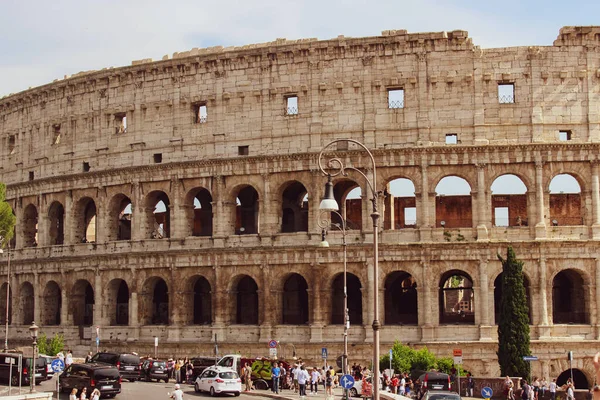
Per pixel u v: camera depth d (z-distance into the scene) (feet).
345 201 399.24
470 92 364.38
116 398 281.33
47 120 442.91
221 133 389.60
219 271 382.42
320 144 374.02
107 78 418.31
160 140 402.31
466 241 355.15
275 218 377.71
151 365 351.25
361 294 391.24
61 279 426.10
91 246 417.49
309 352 362.53
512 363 319.88
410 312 404.16
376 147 367.25
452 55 366.63
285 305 406.62
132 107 410.72
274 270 375.45
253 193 419.74
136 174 403.54
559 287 386.11
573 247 351.46
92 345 406.21
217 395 296.10
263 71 385.09
